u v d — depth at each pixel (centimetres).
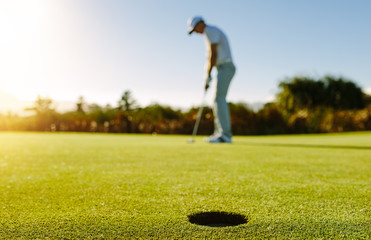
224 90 490
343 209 108
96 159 258
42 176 176
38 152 321
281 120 1540
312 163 234
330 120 1494
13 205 114
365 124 1438
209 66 482
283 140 636
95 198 124
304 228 89
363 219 97
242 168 207
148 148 371
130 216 100
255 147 392
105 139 642
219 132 506
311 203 116
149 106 1603
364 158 268
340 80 1869
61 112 1784
